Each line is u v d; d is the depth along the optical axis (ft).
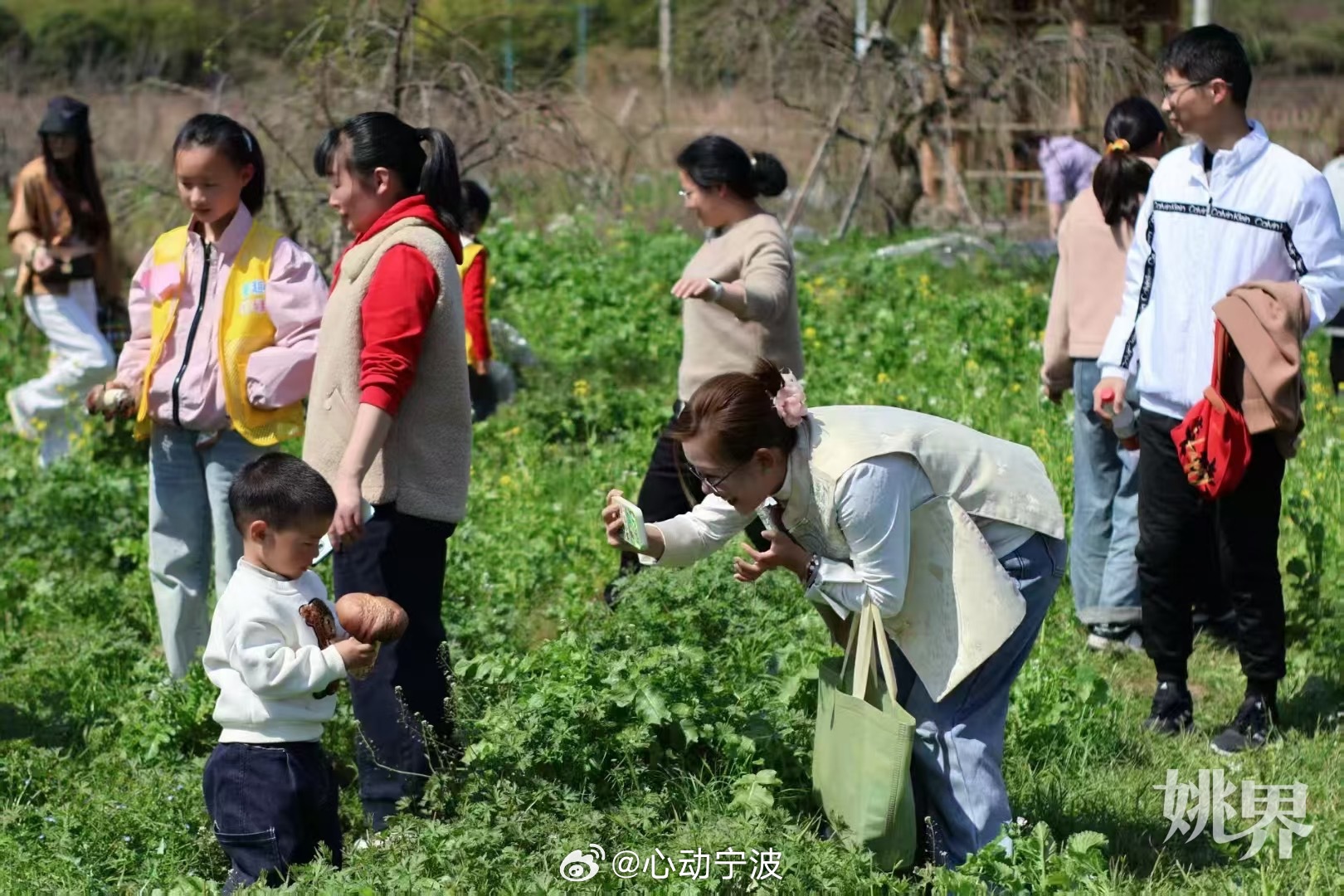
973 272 47.09
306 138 38.24
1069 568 24.14
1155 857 15.62
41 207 32.30
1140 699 20.11
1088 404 21.67
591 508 27.09
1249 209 17.74
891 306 42.29
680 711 16.05
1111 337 19.02
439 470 15.79
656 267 46.19
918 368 35.68
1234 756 17.92
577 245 48.39
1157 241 18.42
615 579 22.54
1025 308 40.42
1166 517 18.38
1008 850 13.88
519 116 40.01
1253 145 17.75
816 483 13.42
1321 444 28.02
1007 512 13.96
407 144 15.92
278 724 14.56
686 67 64.69
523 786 15.34
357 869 13.89
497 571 23.73
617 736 15.85
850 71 53.31
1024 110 54.03
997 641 13.69
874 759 13.71
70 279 32.30
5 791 17.42
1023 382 34.04
